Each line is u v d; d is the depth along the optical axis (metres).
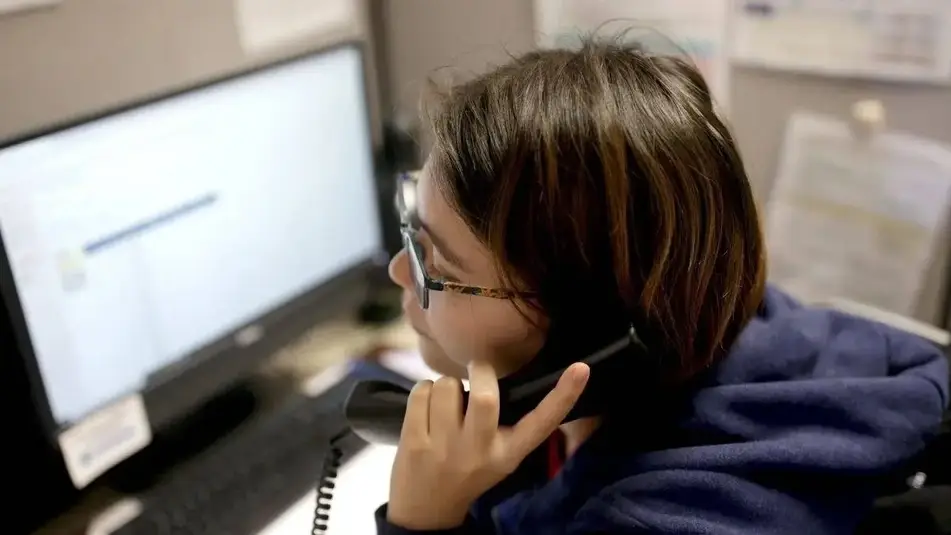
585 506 0.56
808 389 0.57
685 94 0.56
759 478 0.55
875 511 0.65
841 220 0.98
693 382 0.60
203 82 0.88
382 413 0.66
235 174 0.94
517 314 0.57
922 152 0.91
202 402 1.00
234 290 0.98
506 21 1.15
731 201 0.56
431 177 0.57
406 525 0.59
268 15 1.09
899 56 0.90
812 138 0.98
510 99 0.54
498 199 0.52
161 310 0.90
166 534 0.83
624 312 0.56
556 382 0.58
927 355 0.65
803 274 1.04
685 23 1.02
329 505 0.76
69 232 0.80
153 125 0.85
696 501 0.54
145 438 0.91
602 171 0.51
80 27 0.89
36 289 0.78
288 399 1.03
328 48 1.00
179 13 0.99
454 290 0.58
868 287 0.99
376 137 1.29
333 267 1.09
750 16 0.97
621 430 0.60
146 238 0.87
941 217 0.92
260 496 0.87
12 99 0.85
